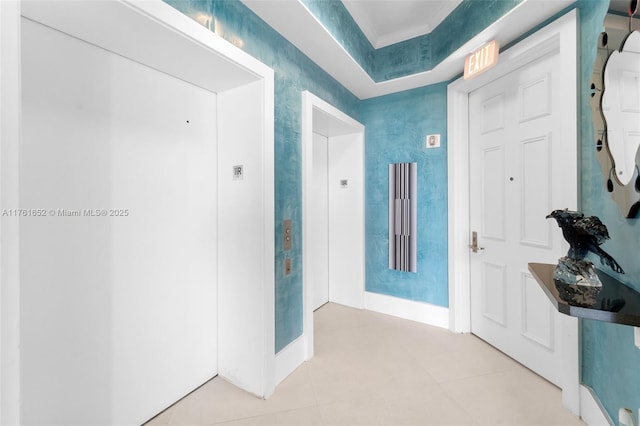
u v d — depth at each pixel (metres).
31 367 1.06
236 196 1.68
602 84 1.19
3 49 0.63
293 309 1.90
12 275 0.65
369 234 2.95
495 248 2.11
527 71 1.82
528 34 1.71
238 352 1.69
